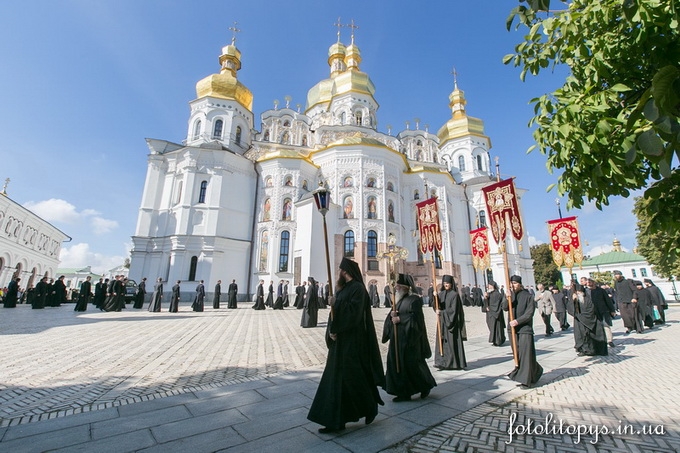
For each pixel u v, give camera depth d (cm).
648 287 1659
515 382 616
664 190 315
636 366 746
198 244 3017
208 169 3262
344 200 3303
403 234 3553
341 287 436
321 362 754
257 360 763
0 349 805
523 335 607
